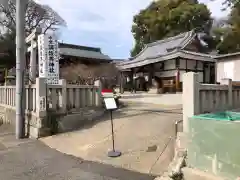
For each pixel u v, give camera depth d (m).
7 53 22.64
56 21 28.75
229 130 3.19
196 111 4.37
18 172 4.25
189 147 3.74
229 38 23.41
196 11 27.03
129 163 4.39
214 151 3.36
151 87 20.92
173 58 18.52
